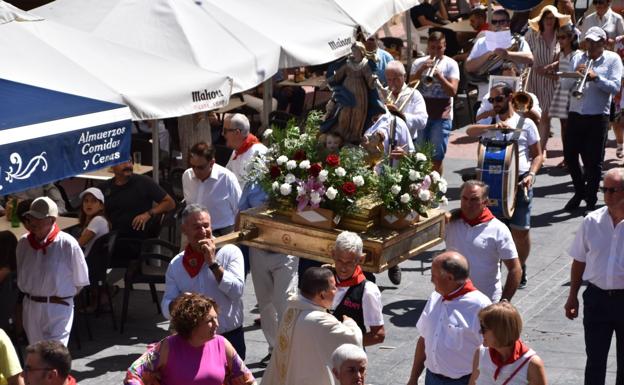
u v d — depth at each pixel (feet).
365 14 64.85
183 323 30.12
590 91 61.05
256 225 39.99
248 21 57.41
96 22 53.11
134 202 50.62
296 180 39.06
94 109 38.86
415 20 95.50
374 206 38.27
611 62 61.05
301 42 57.77
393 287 51.52
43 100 39.09
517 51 66.28
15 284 42.57
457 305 32.17
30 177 35.45
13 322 43.62
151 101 44.78
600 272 36.94
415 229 39.01
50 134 36.32
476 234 38.34
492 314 28.12
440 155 61.52
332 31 60.70
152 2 54.03
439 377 32.63
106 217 49.47
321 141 40.42
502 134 48.70
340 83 48.39
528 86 69.62
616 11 84.58
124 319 46.83
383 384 40.19
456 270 31.99
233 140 48.39
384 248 37.50
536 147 48.93
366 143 43.50
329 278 30.63
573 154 62.34
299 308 30.66
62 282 40.68
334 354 28.30
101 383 41.60
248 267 46.44
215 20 55.21
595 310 37.29
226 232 47.09
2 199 55.98
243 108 75.82
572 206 63.31
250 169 41.47
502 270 53.52
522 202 48.85
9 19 41.93
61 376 29.89
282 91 80.07
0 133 34.81
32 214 40.14
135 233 50.39
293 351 30.48
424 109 54.39
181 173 60.70
